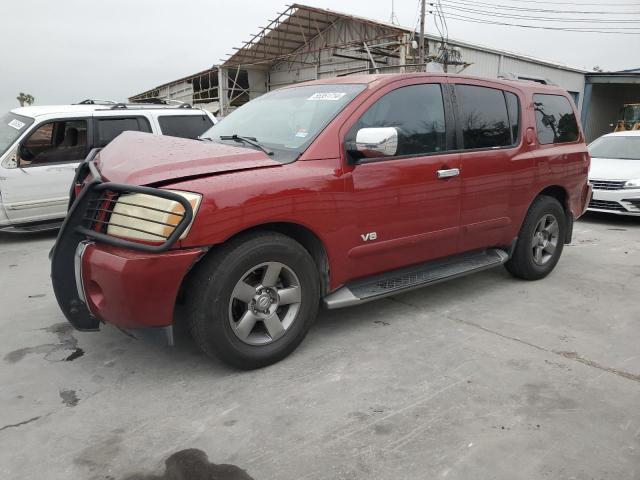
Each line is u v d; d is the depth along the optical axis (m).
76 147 6.98
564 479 2.21
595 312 4.16
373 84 3.59
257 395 2.88
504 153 4.31
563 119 5.07
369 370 3.15
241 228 2.86
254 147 3.44
